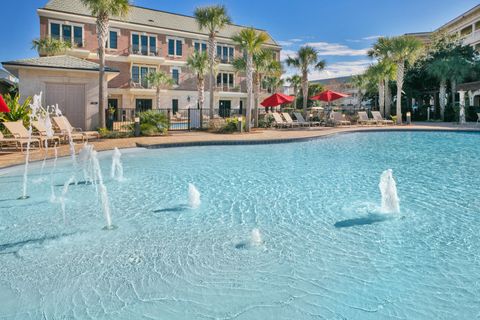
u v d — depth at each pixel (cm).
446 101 3672
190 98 4250
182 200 714
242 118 2266
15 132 1286
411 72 3647
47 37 3291
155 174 977
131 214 620
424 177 930
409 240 494
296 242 490
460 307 333
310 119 2994
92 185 844
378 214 614
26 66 1814
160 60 3947
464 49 3481
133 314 324
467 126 2600
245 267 415
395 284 375
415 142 1792
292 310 329
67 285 375
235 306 336
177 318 317
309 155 1338
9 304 341
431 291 361
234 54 4603
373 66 3316
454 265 418
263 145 1645
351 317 318
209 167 1088
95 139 1703
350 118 3109
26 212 631
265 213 625
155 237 511
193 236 515
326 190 791
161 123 1989
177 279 388
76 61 2033
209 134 2058
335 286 371
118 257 443
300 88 5281
